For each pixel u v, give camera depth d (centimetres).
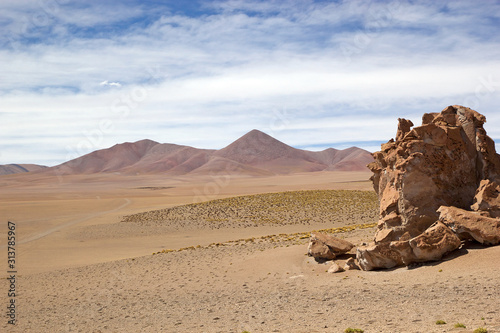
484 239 2459
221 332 1847
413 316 1683
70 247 6469
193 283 3259
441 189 2795
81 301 3036
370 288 2348
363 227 5544
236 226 7975
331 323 1770
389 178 3098
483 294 1827
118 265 4541
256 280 3078
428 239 2503
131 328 2161
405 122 3192
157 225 8519
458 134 2898
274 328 1809
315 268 3109
